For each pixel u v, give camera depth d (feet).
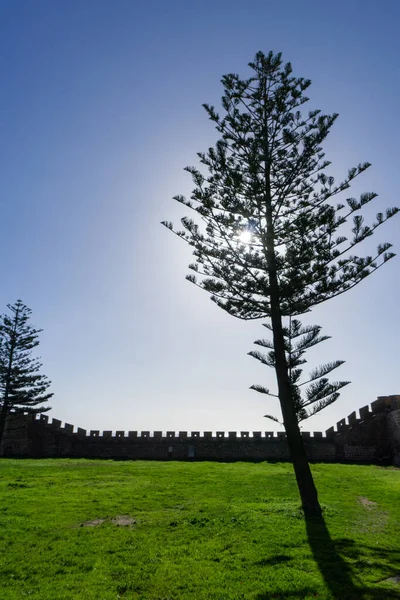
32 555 38.86
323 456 139.64
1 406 149.38
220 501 62.34
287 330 58.49
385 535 43.75
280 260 58.95
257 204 61.11
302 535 42.91
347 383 54.65
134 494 67.77
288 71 63.57
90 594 30.35
